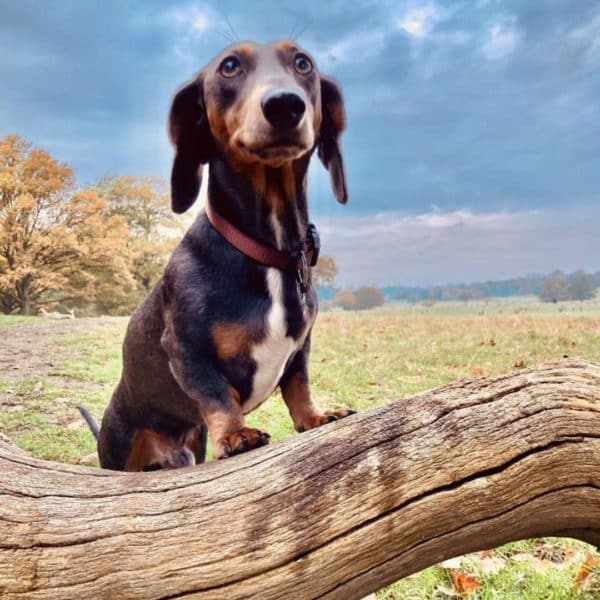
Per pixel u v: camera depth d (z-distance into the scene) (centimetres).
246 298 43
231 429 40
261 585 31
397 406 35
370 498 33
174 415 54
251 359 44
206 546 31
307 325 46
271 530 32
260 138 40
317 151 54
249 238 43
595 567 51
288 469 33
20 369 142
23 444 92
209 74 46
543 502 34
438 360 139
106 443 60
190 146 49
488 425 34
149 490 33
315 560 32
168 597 31
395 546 33
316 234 48
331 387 119
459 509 33
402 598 50
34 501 32
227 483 33
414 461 33
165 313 47
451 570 53
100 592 31
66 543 31
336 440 34
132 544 31
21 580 30
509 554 56
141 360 52
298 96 40
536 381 36
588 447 34
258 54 45
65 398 118
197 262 44
